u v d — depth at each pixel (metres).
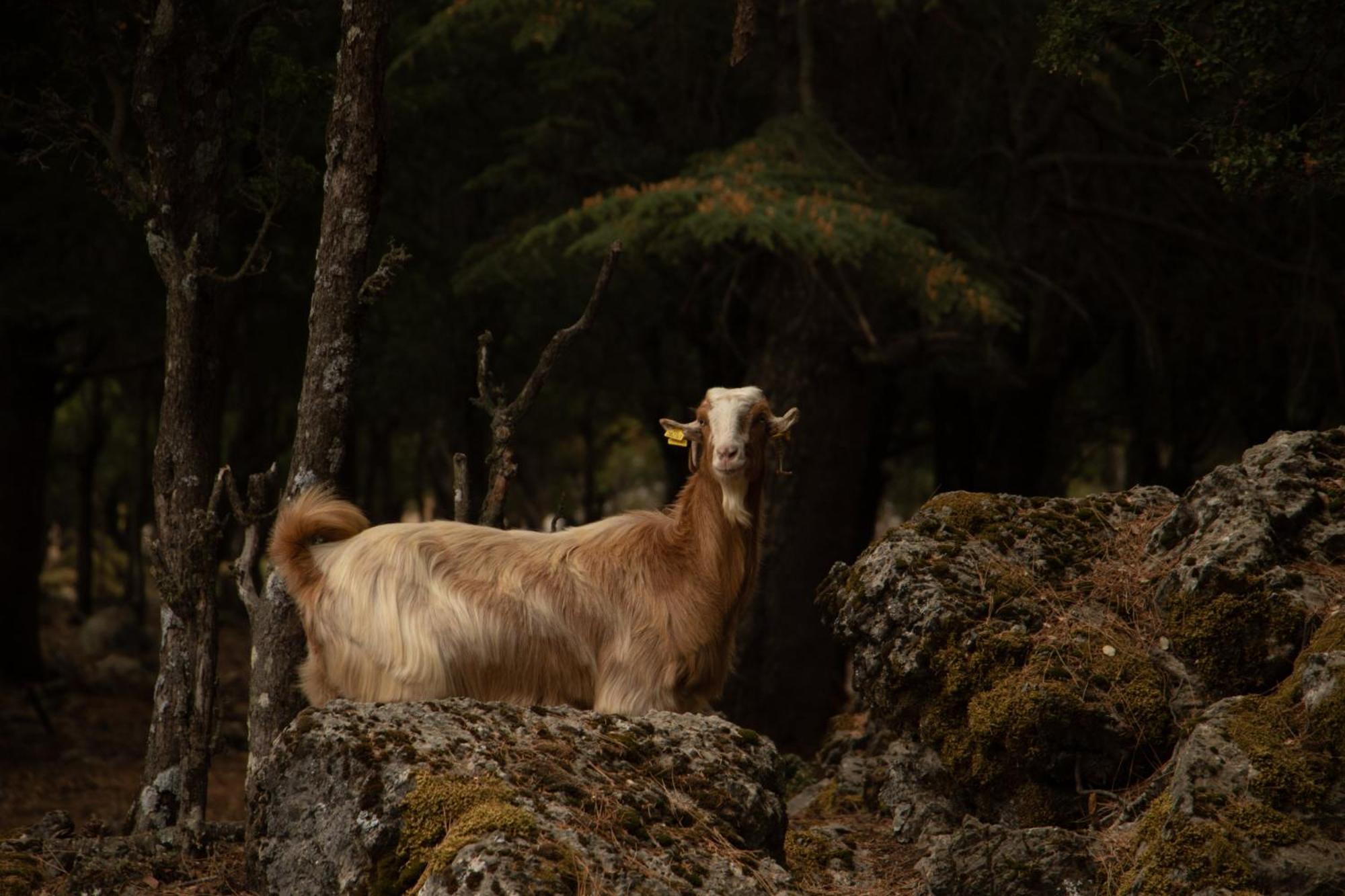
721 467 7.98
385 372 34.38
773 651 24.88
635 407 45.75
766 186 21.17
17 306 26.19
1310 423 30.86
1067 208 26.06
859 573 9.25
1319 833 6.38
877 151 26.14
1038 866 7.29
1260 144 9.81
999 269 24.91
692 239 23.59
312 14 12.95
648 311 32.56
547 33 23.05
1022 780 8.22
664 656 8.08
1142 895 6.48
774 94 27.50
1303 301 25.28
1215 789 6.59
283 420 49.81
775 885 6.64
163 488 10.22
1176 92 24.52
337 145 9.67
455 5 23.17
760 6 26.62
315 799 6.91
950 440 39.31
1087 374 43.50
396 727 7.07
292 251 23.58
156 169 10.53
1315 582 7.71
